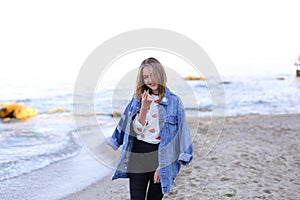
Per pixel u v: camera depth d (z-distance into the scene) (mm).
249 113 11938
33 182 5012
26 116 12250
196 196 4137
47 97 16172
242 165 5375
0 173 5441
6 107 12414
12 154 6742
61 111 13375
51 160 6238
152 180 2748
